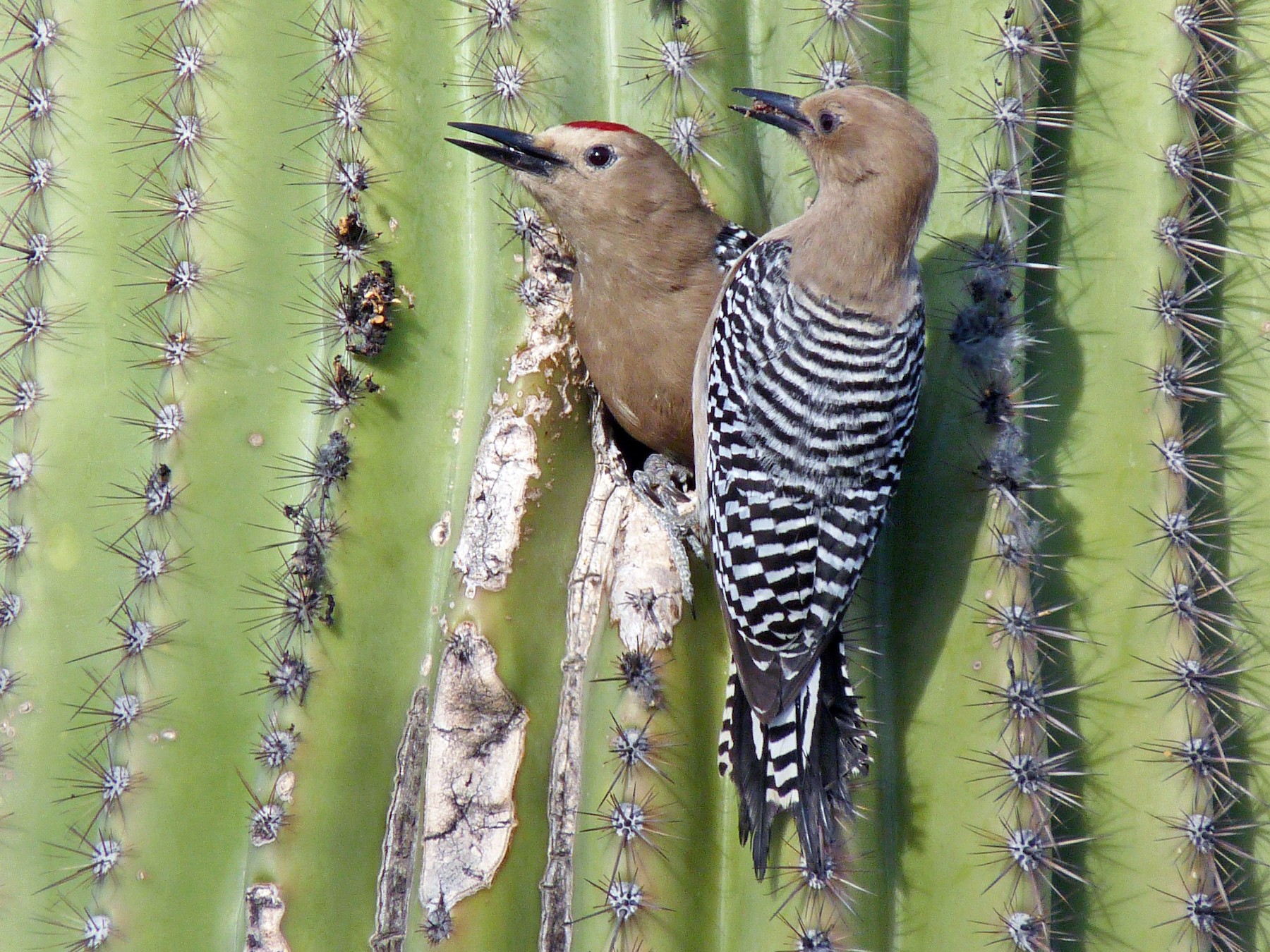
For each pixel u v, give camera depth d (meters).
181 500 5.68
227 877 5.68
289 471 5.68
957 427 5.69
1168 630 5.68
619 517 5.69
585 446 5.70
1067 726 5.68
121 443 5.71
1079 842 5.68
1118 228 5.70
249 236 5.69
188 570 5.68
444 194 5.69
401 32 5.69
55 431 5.71
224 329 5.69
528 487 5.68
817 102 5.69
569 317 5.70
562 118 5.70
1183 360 5.70
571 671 5.68
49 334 5.71
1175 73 5.70
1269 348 5.71
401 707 5.68
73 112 5.72
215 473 5.68
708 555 5.70
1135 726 5.68
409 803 5.67
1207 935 5.67
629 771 5.66
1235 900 5.70
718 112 5.71
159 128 5.70
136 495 5.70
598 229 5.69
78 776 5.70
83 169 5.72
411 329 5.68
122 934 5.68
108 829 5.68
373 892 5.67
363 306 5.68
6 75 5.78
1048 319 5.70
